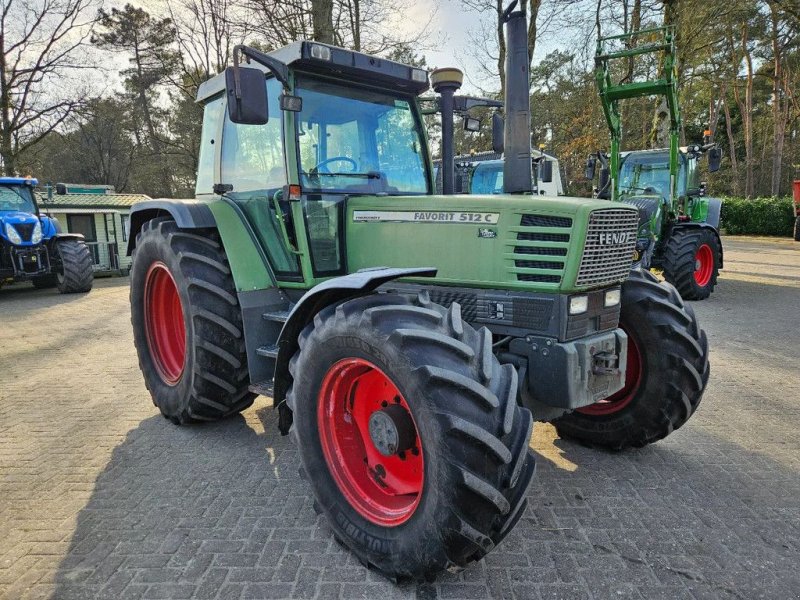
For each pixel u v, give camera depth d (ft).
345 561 7.66
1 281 38.50
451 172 12.10
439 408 6.35
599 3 49.32
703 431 12.29
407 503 7.41
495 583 7.15
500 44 44.04
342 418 8.18
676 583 7.14
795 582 7.18
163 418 13.39
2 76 60.90
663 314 10.48
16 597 6.99
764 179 127.85
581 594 6.93
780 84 103.86
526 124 9.45
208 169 13.58
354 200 10.60
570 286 8.27
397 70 11.07
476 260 9.01
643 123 88.02
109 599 6.93
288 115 10.20
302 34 34.32
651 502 9.23
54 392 15.51
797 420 12.87
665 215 29.40
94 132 116.06
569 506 9.11
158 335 13.56
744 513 8.88
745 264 45.27
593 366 8.77
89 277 37.27
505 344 8.96
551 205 8.39
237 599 6.89
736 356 18.31
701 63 82.17
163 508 9.12
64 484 10.01
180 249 11.62
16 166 65.62
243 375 11.67
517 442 6.66
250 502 9.30
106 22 83.05
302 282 10.81
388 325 7.02
